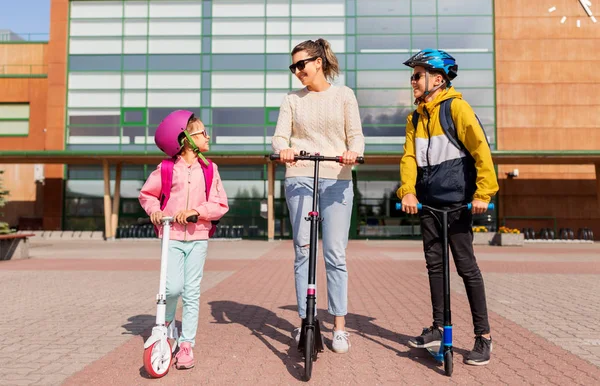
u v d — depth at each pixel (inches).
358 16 1082.7
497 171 1083.9
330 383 124.1
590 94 1077.1
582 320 206.7
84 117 1087.0
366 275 388.2
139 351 155.1
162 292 131.2
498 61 1080.2
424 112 148.9
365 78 1073.5
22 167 1124.5
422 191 148.9
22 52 1149.7
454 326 193.6
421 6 1083.9
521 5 1087.0
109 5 1098.7
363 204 1059.9
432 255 150.6
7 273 395.9
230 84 1081.4
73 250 721.6
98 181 1095.0
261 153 930.1
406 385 122.8
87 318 210.1
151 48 1090.7
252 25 1088.8
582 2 1083.3
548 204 1074.7
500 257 591.2
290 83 1080.8
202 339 170.1
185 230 138.9
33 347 160.4
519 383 124.6
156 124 1080.8
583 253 671.8
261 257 575.2
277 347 159.3
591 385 123.1
